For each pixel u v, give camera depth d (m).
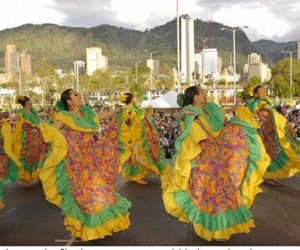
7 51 168.75
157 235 5.29
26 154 8.53
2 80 151.88
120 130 8.08
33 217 6.29
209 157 4.95
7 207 6.93
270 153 7.90
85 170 5.03
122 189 8.03
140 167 8.50
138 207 6.67
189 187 4.96
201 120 4.96
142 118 8.37
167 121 24.06
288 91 70.88
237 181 4.91
